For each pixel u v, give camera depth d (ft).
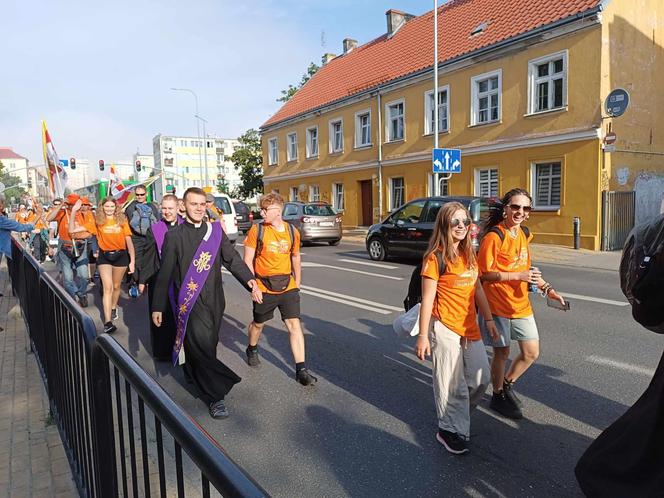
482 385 11.11
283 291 15.31
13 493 9.33
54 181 29.58
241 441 11.83
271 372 16.37
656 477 7.38
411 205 40.63
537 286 12.15
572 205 49.47
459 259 10.77
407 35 80.59
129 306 27.07
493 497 9.39
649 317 7.78
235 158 129.08
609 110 45.11
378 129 74.38
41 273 13.34
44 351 13.42
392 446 11.39
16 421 12.31
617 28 48.01
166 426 4.81
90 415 7.82
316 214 56.65
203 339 13.24
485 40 58.59
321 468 10.56
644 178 52.60
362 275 35.35
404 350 18.29
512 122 54.85
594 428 11.94
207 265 13.38
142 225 24.84
